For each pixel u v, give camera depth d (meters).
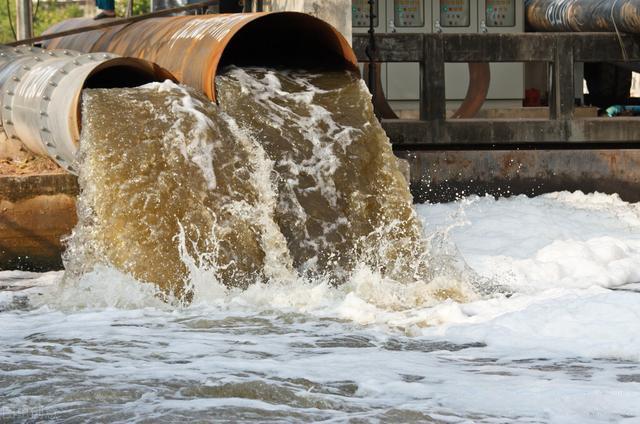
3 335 23.38
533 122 44.59
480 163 44.16
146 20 42.34
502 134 44.38
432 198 44.03
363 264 28.66
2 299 27.80
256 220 28.78
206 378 19.33
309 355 21.41
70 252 28.12
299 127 31.77
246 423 16.61
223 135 30.42
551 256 32.00
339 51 35.41
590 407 17.45
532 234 35.47
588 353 21.62
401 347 22.30
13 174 33.62
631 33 45.56
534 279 30.36
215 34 34.19
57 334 23.39
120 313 25.75
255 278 27.77
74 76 32.47
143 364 20.50
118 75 34.75
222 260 27.78
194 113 30.45
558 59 44.88
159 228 27.83
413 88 54.84
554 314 23.81
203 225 28.22
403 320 24.91
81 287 27.31
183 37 36.00
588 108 54.38
